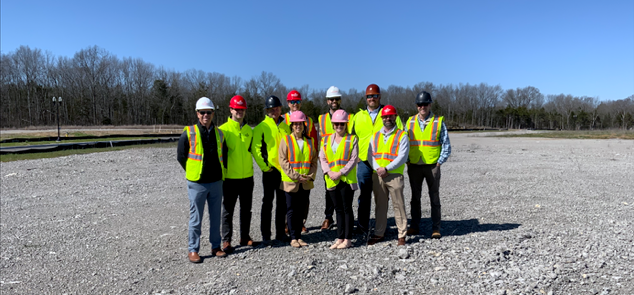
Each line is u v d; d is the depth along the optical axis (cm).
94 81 7175
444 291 345
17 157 1561
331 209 561
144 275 400
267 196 489
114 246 494
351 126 537
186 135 425
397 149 464
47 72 7150
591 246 454
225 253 452
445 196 796
